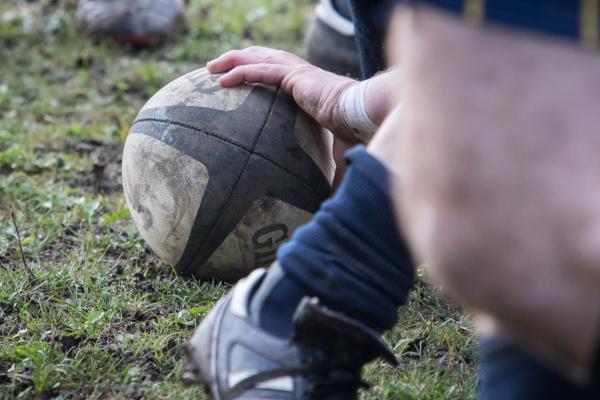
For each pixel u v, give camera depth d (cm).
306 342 436
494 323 337
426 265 741
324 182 684
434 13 295
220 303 477
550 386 341
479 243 289
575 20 282
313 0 1705
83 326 643
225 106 673
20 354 604
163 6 1433
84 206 850
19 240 732
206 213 664
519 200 282
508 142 282
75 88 1238
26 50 1389
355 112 636
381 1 692
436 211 296
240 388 447
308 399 441
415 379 583
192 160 661
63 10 1594
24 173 965
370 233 430
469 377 597
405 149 312
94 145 1049
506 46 283
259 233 670
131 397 569
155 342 621
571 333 289
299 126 677
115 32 1412
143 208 687
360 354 443
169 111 679
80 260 757
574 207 278
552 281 284
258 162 660
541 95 280
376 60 725
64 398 562
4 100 1166
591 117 278
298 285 449
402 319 675
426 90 295
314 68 682
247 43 1466
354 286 430
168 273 732
